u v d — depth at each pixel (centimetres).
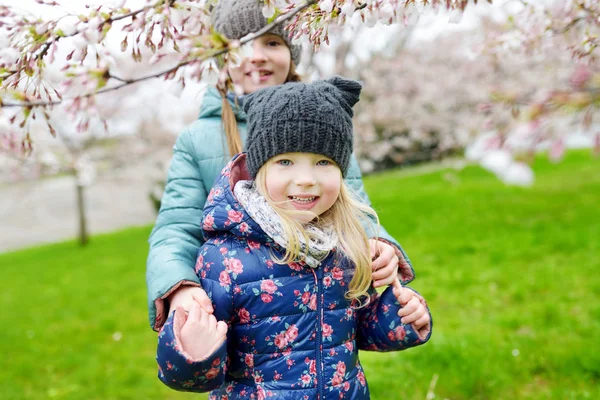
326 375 142
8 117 116
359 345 165
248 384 144
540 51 202
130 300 647
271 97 146
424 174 1233
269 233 139
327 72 869
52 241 1351
